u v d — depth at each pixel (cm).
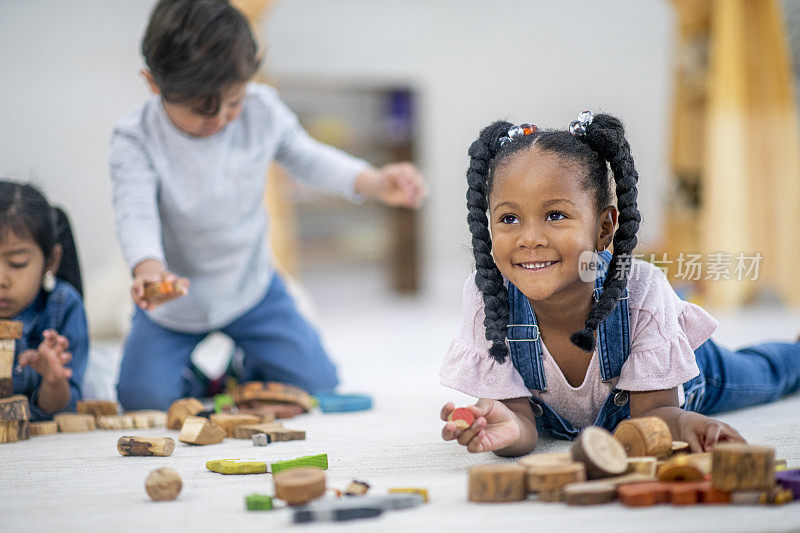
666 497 89
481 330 122
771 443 121
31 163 476
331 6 548
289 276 404
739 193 397
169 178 177
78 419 158
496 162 113
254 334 199
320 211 617
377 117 617
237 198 183
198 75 155
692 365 116
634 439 100
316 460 111
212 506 94
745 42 399
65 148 480
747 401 152
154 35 158
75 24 479
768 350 158
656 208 475
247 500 91
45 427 154
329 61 562
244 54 161
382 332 380
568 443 130
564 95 593
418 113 588
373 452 124
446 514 87
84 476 114
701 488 89
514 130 117
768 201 399
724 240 397
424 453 123
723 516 83
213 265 186
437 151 591
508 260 110
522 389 121
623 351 117
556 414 127
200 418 139
